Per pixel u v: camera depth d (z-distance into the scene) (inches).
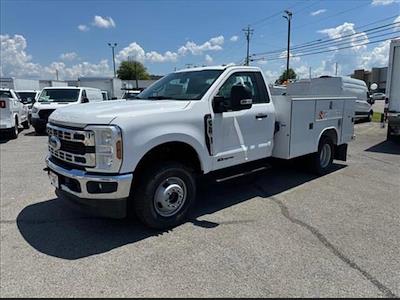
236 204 200.2
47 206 195.9
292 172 276.7
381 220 175.9
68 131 152.1
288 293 113.3
